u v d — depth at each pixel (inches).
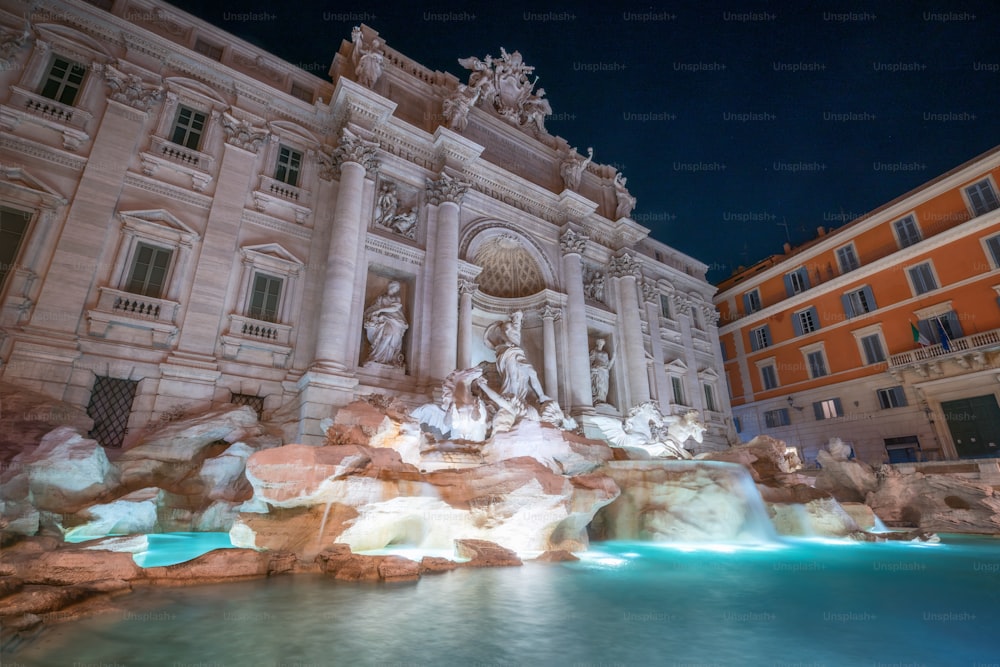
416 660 163.8
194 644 175.0
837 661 168.2
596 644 183.3
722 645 184.1
